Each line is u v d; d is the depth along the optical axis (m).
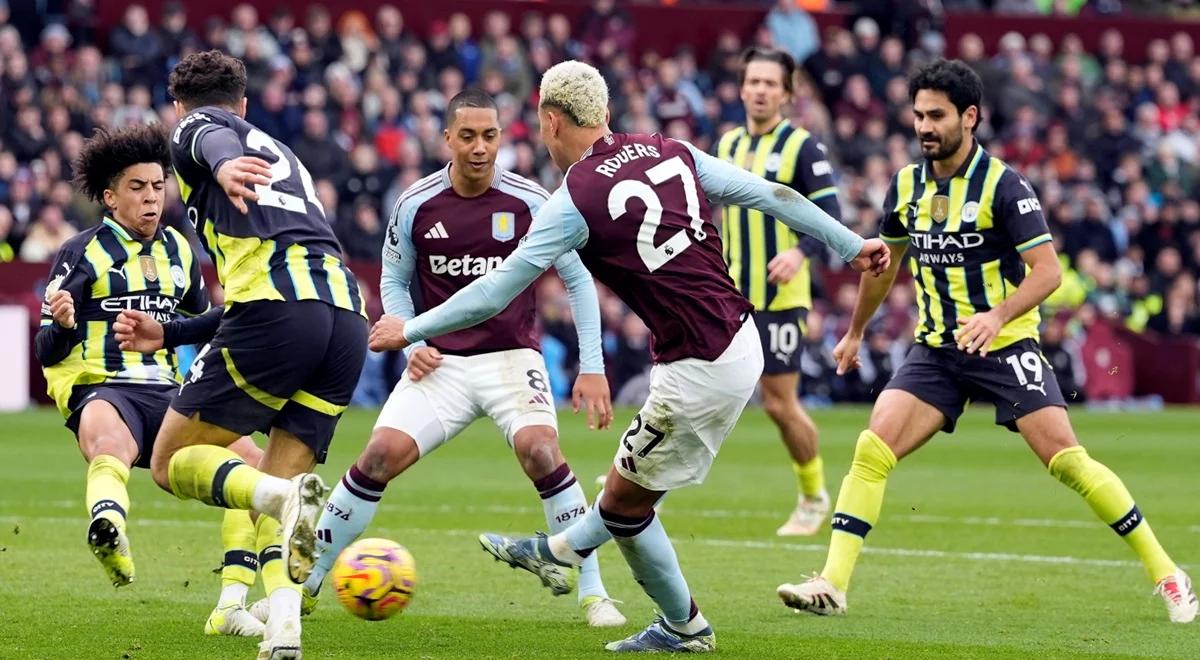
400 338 16.31
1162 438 50.53
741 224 29.50
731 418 16.81
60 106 60.84
